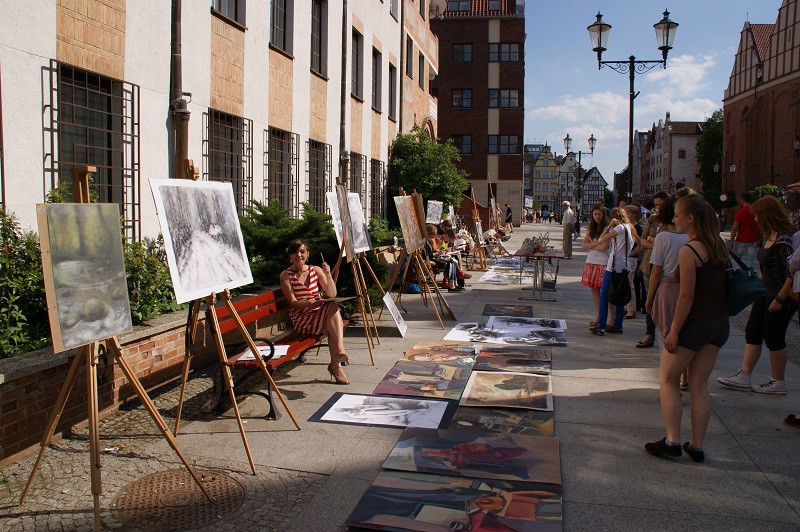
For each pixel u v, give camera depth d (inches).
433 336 351.9
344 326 371.6
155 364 244.8
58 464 179.6
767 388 248.4
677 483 169.6
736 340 351.3
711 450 192.2
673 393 184.9
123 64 287.9
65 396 154.8
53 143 249.9
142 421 213.9
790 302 240.5
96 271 148.6
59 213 139.8
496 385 252.8
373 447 192.2
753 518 151.8
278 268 356.2
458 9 1768.0
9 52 230.1
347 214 309.9
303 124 496.4
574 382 261.6
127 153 295.4
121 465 179.9
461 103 1764.3
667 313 188.7
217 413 221.5
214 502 158.7
